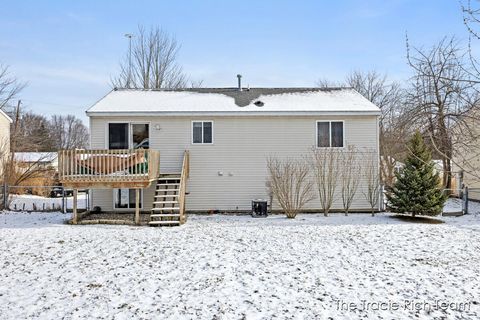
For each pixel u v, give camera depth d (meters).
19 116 34.84
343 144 16.23
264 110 16.00
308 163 16.17
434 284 6.83
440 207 14.16
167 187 15.05
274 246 9.82
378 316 5.46
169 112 15.92
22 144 32.69
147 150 13.59
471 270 7.66
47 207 18.70
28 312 5.62
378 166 16.25
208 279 7.14
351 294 6.34
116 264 8.19
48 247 9.77
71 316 5.48
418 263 8.22
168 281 7.05
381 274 7.44
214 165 16.25
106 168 13.48
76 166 13.45
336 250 9.40
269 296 6.27
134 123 16.12
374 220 14.10
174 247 9.73
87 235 11.37
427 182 14.16
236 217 15.18
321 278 7.19
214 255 8.90
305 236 11.09
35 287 6.74
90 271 7.69
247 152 16.28
